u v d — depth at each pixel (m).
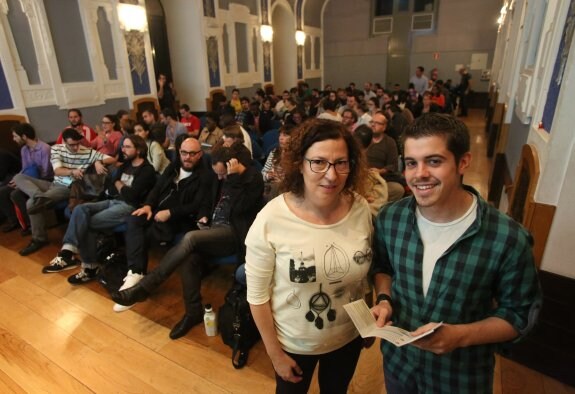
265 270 1.01
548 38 2.04
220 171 2.27
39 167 3.59
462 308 0.86
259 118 6.12
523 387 1.69
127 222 2.58
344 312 1.06
